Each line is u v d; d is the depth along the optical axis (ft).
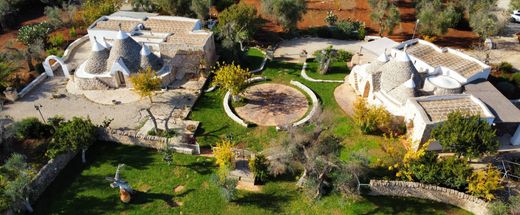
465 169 113.60
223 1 239.71
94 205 116.67
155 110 154.81
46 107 157.79
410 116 136.67
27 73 180.14
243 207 116.37
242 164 128.36
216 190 121.19
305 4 223.71
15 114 153.79
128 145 138.62
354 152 120.88
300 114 153.99
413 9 240.32
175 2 216.74
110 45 182.09
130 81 164.14
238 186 122.52
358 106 140.05
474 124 119.34
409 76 148.25
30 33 195.00
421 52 166.61
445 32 204.44
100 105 158.51
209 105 158.81
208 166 129.70
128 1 249.75
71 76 174.19
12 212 109.09
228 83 151.84
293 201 117.80
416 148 132.16
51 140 133.08
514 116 132.87
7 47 185.68
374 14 210.18
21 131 135.13
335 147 122.42
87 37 203.72
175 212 114.93
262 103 160.76
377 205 116.78
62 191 121.08
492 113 133.59
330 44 208.54
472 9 214.90
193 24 190.29
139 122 148.15
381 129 142.61
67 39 209.36
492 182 109.91
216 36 196.95
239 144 139.44
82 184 123.34
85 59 186.91
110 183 123.54
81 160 132.16
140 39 180.86
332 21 221.46
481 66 154.81
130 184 123.24
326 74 181.06
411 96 141.90
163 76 165.58
